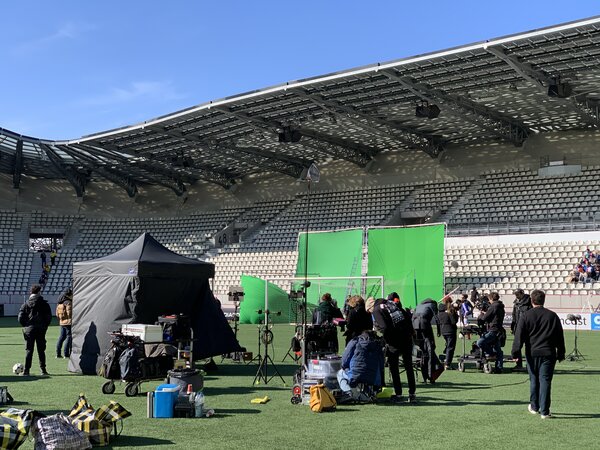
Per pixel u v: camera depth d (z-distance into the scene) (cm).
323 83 2898
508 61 2508
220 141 4072
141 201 5653
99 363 1359
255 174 5303
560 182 3941
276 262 4472
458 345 2134
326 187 4878
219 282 4575
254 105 3244
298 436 786
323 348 1132
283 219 4903
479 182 4250
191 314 1457
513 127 3938
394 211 4434
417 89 2889
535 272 3444
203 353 1438
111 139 3991
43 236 5531
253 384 1250
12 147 4453
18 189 5472
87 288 1427
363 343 1038
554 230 3659
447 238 3847
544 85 2803
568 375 1386
